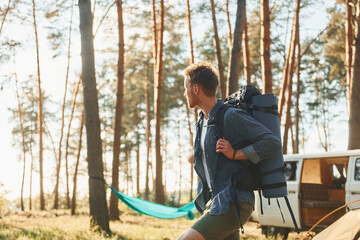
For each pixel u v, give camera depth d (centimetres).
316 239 510
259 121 247
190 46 2159
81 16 1015
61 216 1880
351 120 1215
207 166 247
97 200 978
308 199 907
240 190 238
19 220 1472
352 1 1594
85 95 1002
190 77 261
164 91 3419
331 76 2819
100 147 1002
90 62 1008
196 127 269
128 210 2241
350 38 1647
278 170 241
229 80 1005
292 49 1877
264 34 1364
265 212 930
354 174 792
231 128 241
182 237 232
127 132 4312
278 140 234
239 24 1012
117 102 1644
